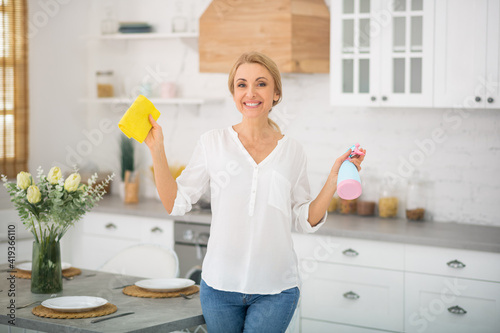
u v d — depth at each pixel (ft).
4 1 15.90
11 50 16.08
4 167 16.06
